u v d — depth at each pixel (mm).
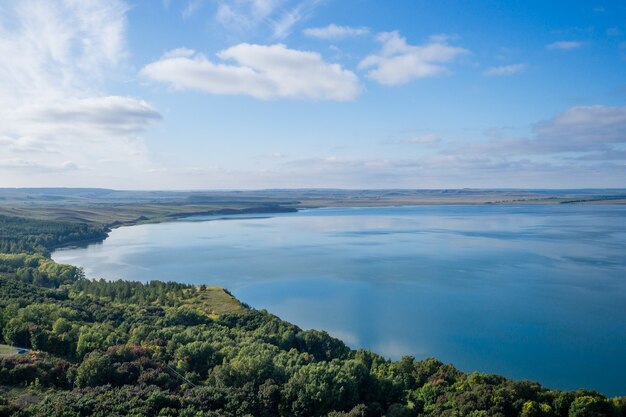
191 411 78375
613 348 151750
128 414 75062
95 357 95375
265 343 122188
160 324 140125
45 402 79562
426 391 96812
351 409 91500
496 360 143625
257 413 89062
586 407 82938
